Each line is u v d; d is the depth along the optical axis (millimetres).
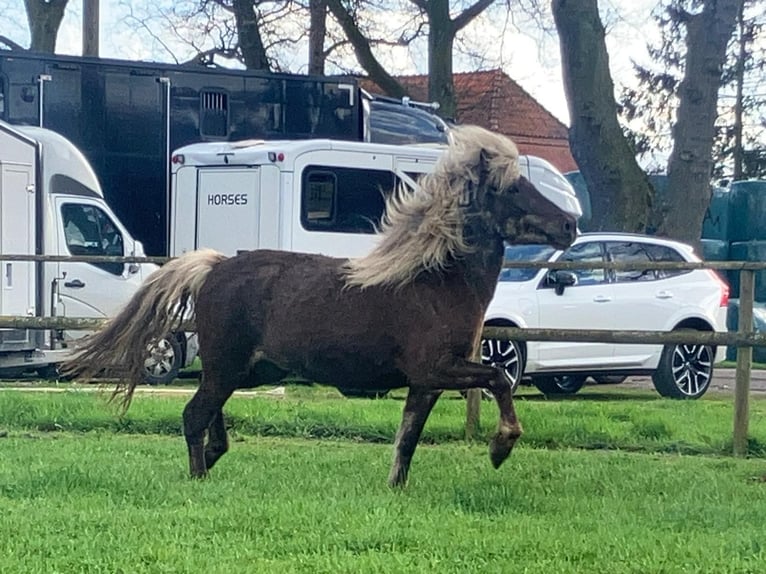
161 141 20531
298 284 8523
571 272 15812
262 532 7105
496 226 8273
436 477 9102
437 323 8133
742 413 11023
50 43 32219
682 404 14414
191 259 9008
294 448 10688
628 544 6910
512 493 8336
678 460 10492
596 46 23141
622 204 23297
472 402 11469
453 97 31922
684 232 23688
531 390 18016
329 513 7559
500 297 15391
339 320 8320
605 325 15914
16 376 18219
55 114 19953
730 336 10797
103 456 9766
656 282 16375
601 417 12273
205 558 6484
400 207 8344
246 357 8766
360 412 12117
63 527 7160
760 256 26094
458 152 8312
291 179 17609
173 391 14625
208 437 9117
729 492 8711
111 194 20250
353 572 6250
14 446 10359
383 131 22062
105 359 9156
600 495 8539
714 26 23359
